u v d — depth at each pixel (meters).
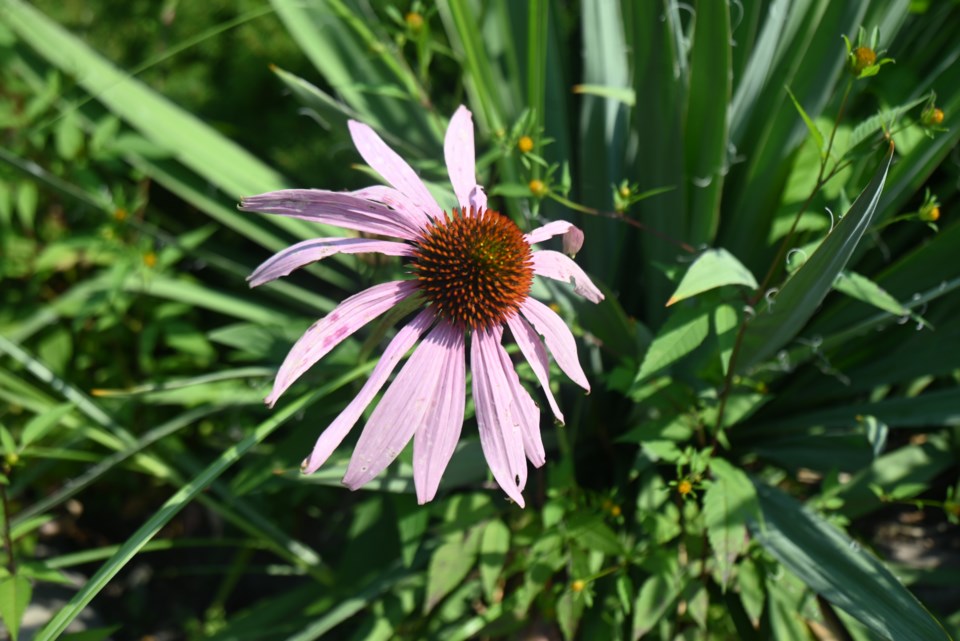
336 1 0.30
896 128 0.23
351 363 0.29
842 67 0.29
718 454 0.32
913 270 0.31
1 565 0.27
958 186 0.31
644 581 0.30
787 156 0.30
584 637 0.30
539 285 0.28
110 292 0.35
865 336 0.33
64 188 0.33
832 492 0.28
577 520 0.27
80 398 0.32
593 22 0.34
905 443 0.35
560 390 0.31
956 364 0.31
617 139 0.35
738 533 0.24
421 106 0.35
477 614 0.32
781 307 0.24
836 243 0.22
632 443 0.33
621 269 0.35
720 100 0.27
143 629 0.37
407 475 0.28
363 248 0.21
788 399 0.34
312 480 0.27
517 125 0.27
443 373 0.22
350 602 0.30
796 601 0.28
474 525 0.28
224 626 0.33
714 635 0.29
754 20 0.30
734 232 0.32
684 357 0.29
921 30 0.33
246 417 0.37
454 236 0.22
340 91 0.36
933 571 0.31
